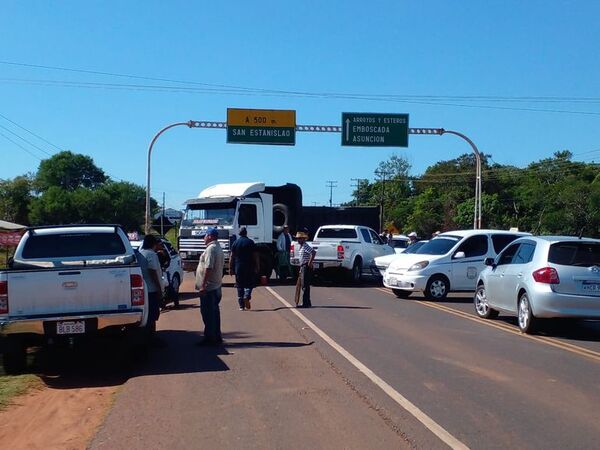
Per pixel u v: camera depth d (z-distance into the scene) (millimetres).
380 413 7121
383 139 32906
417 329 13109
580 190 58469
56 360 10773
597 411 7250
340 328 13219
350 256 23781
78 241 10469
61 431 6809
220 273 11539
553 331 13133
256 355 10422
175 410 7316
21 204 67750
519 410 7270
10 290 9125
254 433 6469
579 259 12242
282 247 23969
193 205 23859
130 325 9484
